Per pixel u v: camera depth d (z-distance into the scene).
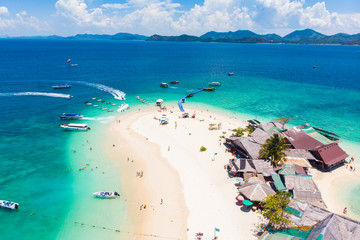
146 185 44.50
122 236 33.53
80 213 37.66
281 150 49.88
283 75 162.62
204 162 52.72
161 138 64.31
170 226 35.09
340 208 39.81
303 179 42.62
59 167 50.03
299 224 31.88
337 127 75.31
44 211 37.91
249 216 37.06
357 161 55.34
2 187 43.16
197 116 82.06
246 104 97.19
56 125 71.88
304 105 96.75
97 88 116.38
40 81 126.56
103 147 59.00
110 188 43.62
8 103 90.19
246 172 46.22
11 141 60.78
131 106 91.44
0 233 33.75
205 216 36.97
